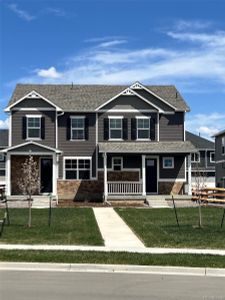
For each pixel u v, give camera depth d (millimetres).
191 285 10695
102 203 33594
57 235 17422
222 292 10000
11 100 36781
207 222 21578
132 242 16234
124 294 9695
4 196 30859
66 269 12523
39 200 32719
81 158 36188
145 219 22906
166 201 32969
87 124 36406
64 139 36219
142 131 36688
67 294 9633
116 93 38875
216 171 49625
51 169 35500
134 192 35156
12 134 35688
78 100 37562
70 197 35938
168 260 13039
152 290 10133
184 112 37156
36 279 11156
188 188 35469
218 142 49000
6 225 20250
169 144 36062
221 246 15352
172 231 18609
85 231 18484
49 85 39812
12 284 10570
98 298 9320
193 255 13797
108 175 36062
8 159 34125
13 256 13406
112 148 34938
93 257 13367
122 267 12500
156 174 36344
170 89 40156
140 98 36656
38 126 35906
